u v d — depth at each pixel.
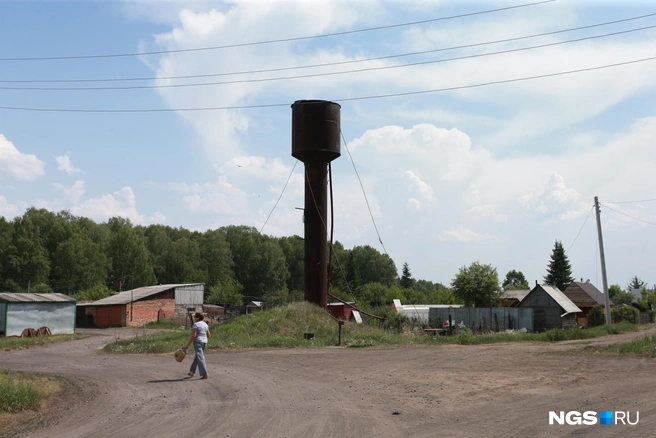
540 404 10.02
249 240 106.75
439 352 19.91
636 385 11.90
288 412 9.57
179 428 8.52
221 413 9.55
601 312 50.19
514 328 45.06
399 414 9.37
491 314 45.88
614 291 93.81
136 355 21.81
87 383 13.33
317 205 32.75
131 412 9.82
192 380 13.55
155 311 62.53
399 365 16.06
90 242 89.62
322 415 9.31
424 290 136.12
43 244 89.69
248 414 9.42
